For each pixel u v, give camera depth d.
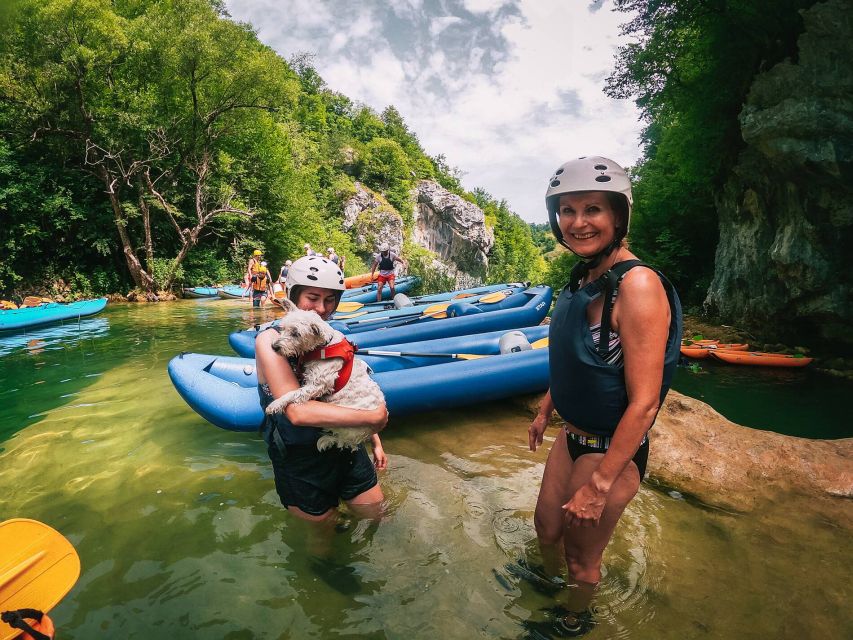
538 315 7.35
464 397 4.23
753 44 9.59
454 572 2.18
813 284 7.68
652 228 15.74
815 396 5.79
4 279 14.78
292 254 23.52
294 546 2.39
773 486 2.89
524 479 3.10
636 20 11.17
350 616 1.93
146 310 12.82
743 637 1.79
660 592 2.03
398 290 14.63
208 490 2.96
